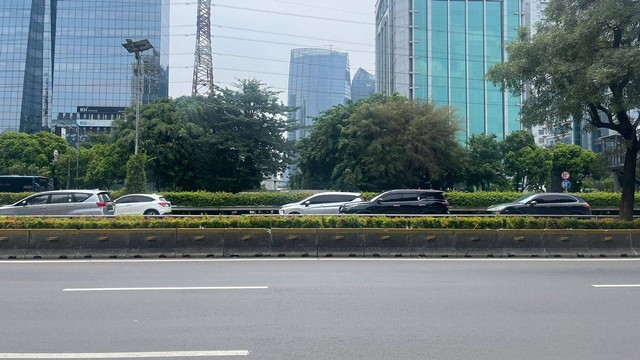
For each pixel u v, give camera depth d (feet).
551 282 33.24
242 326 22.36
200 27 171.94
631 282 33.37
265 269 38.70
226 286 31.40
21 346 19.60
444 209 69.97
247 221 48.65
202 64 170.60
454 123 136.46
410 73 264.31
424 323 22.91
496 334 21.26
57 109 321.32
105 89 322.96
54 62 323.37
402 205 69.15
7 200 105.70
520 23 273.33
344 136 137.08
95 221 47.80
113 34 322.55
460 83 267.59
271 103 142.31
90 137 239.71
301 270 38.19
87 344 19.85
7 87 323.57
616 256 47.83
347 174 129.29
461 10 270.67
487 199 112.88
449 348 19.44
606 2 50.29
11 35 326.85
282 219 49.14
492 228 50.44
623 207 58.18
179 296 28.37
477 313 24.71
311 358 18.30
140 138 125.59
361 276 35.40
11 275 35.78
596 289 30.83
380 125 132.26
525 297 28.37
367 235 47.44
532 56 55.26
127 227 47.52
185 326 22.34
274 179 186.70
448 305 26.35
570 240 48.29
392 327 22.25
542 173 177.27
